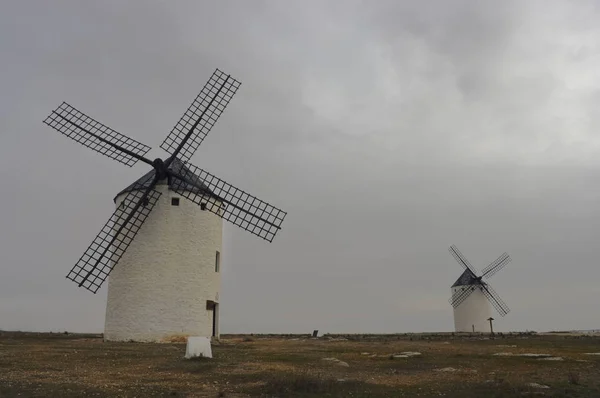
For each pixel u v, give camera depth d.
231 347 26.91
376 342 33.50
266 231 33.22
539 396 12.62
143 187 31.50
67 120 33.34
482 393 13.04
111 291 31.12
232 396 12.47
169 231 31.09
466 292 63.97
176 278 30.70
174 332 30.09
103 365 17.73
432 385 14.28
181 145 32.56
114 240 31.48
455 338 41.19
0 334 35.06
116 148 32.41
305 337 43.69
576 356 21.94
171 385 13.85
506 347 27.92
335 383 14.10
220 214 33.12
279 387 13.18
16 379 14.39
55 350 22.39
